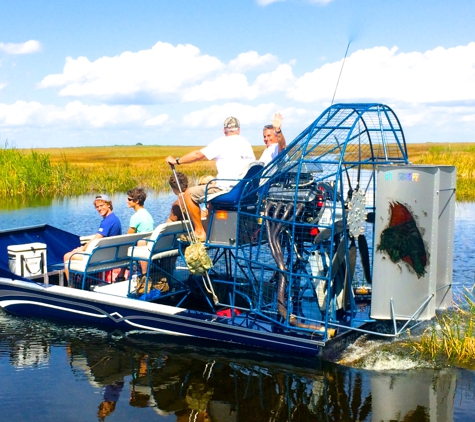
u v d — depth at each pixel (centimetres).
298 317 619
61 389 532
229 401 505
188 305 811
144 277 768
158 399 511
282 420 469
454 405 491
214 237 687
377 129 648
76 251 781
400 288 578
